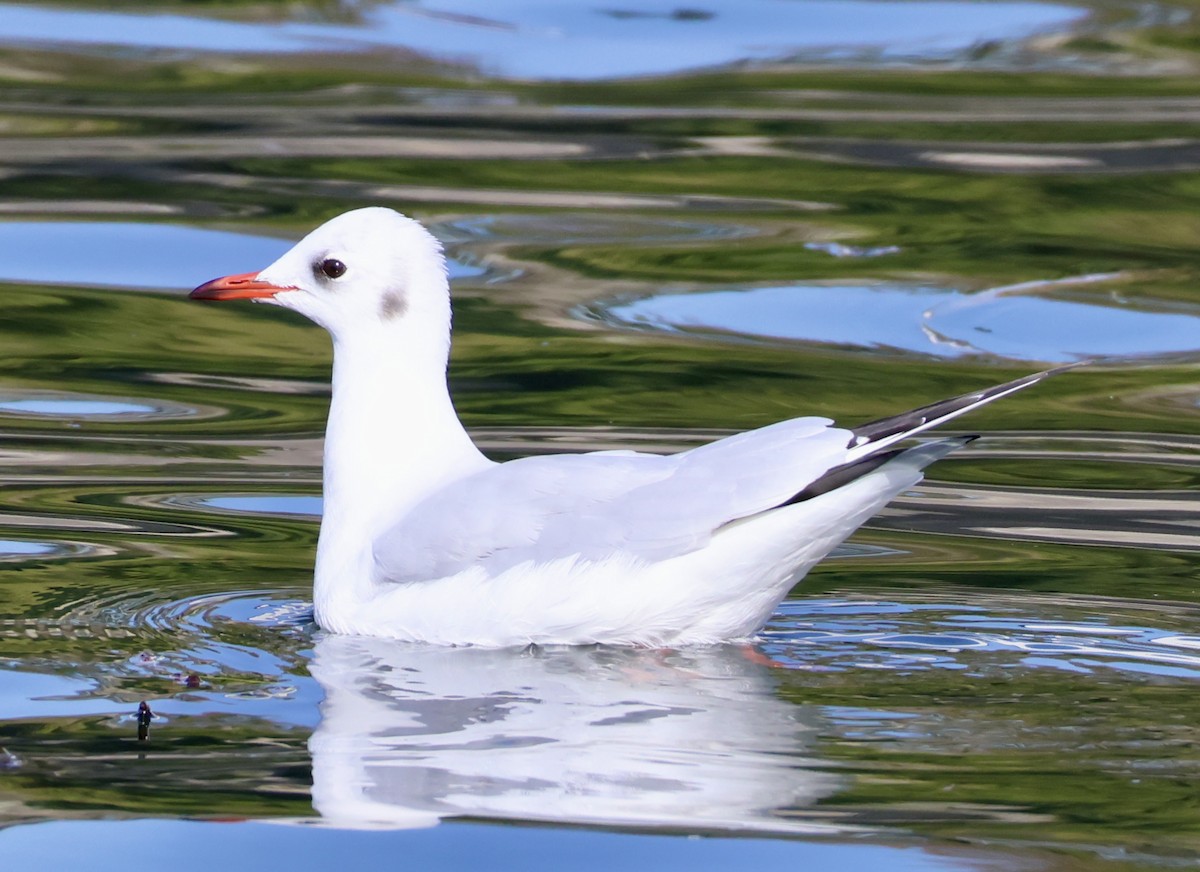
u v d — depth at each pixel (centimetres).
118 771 843
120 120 2325
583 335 1745
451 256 1906
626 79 2534
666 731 895
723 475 1026
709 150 2248
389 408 1142
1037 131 2317
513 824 786
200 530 1278
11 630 1059
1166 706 935
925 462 1012
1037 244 1970
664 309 1812
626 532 1030
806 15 2817
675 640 1046
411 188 2094
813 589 1158
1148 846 761
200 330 1797
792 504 1012
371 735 891
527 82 2520
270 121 2333
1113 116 2377
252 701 945
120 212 2012
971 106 2417
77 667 995
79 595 1129
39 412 1555
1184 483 1396
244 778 838
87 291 1852
